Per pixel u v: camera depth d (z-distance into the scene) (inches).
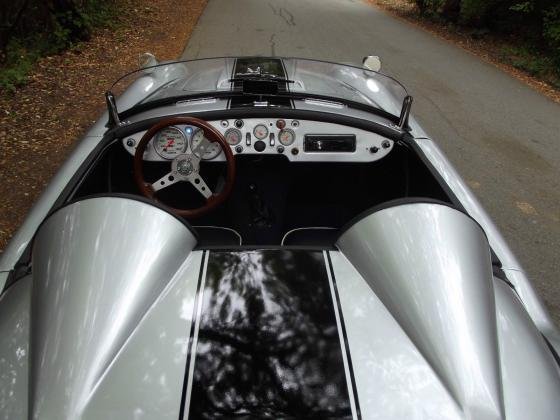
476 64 374.3
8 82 244.4
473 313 59.3
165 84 117.9
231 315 58.8
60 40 308.7
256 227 106.2
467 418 49.6
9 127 205.2
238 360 53.2
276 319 58.4
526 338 61.9
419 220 68.8
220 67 121.6
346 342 56.1
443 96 286.4
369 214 71.8
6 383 52.0
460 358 54.6
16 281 67.0
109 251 62.3
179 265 66.1
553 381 57.4
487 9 475.5
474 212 90.1
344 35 429.4
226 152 91.6
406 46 413.7
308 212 115.8
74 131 206.7
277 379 51.5
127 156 109.1
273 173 106.7
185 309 59.3
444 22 540.1
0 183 163.9
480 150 215.9
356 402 49.8
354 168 117.6
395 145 107.9
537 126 250.8
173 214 70.6
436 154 106.0
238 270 65.6
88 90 252.5
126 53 317.7
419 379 52.6
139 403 48.8
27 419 47.9
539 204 174.6
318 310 60.1
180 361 52.9
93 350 52.7
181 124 92.1
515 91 311.0
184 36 369.1
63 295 58.0
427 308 59.2
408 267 63.6
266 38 380.5
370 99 115.1
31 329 56.8
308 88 111.0
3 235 137.9
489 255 70.6
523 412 52.5
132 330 56.2
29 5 304.8
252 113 100.1
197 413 48.2
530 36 441.7
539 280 133.9
